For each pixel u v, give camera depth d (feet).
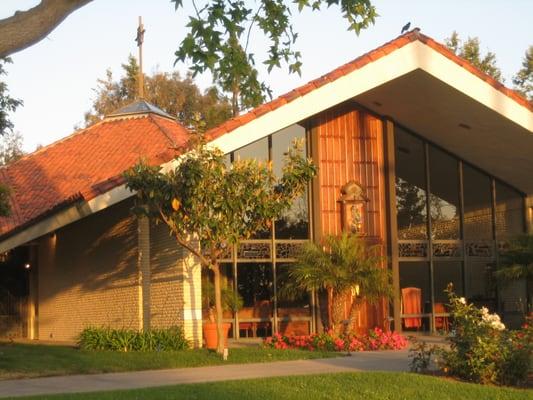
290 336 65.05
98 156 81.25
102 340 61.52
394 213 73.46
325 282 61.98
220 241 54.90
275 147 71.15
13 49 38.37
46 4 38.47
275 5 46.16
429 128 73.67
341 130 73.46
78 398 37.50
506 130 68.28
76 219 60.95
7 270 90.07
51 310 85.20
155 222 56.70
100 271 74.23
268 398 37.73
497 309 77.41
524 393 39.88
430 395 39.11
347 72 62.95
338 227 72.33
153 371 48.91
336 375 44.27
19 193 76.02
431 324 74.43
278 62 47.19
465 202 77.46
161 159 57.77
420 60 63.57
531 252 71.51
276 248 70.28
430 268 75.15
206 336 61.00
